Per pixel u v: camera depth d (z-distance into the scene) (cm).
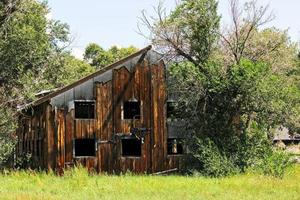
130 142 4319
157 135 3762
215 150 3478
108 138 3678
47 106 3612
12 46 3997
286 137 7119
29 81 4116
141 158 3712
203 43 3841
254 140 3584
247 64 3631
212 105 3728
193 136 3694
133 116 3891
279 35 4362
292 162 3419
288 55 4628
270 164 3256
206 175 3388
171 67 3734
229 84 3616
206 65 3709
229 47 3881
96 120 3669
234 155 3516
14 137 4066
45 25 4628
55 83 4775
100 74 3706
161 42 3831
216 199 2133
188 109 3728
